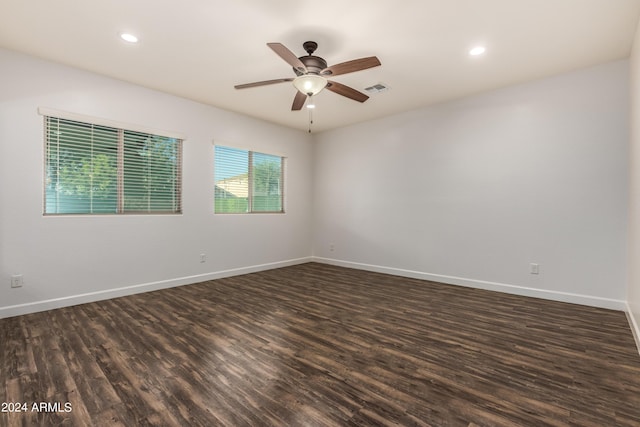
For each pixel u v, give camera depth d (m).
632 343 2.41
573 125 3.38
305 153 5.98
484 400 1.70
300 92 3.09
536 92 3.59
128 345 2.35
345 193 5.60
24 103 2.99
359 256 5.41
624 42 2.76
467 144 4.13
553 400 1.70
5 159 2.90
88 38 2.71
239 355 2.21
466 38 2.69
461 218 4.21
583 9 2.29
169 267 4.09
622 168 3.12
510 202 3.80
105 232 3.53
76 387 1.80
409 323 2.83
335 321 2.88
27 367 2.02
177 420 1.53
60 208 3.26
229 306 3.32
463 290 3.98
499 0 2.19
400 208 4.85
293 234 5.78
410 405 1.65
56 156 3.22
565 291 3.46
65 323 2.78
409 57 3.02
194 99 4.22
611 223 3.19
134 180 3.79
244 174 5.02
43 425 1.49
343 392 1.77
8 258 2.92
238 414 1.58
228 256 4.75
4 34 2.64
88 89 3.36
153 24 2.49
